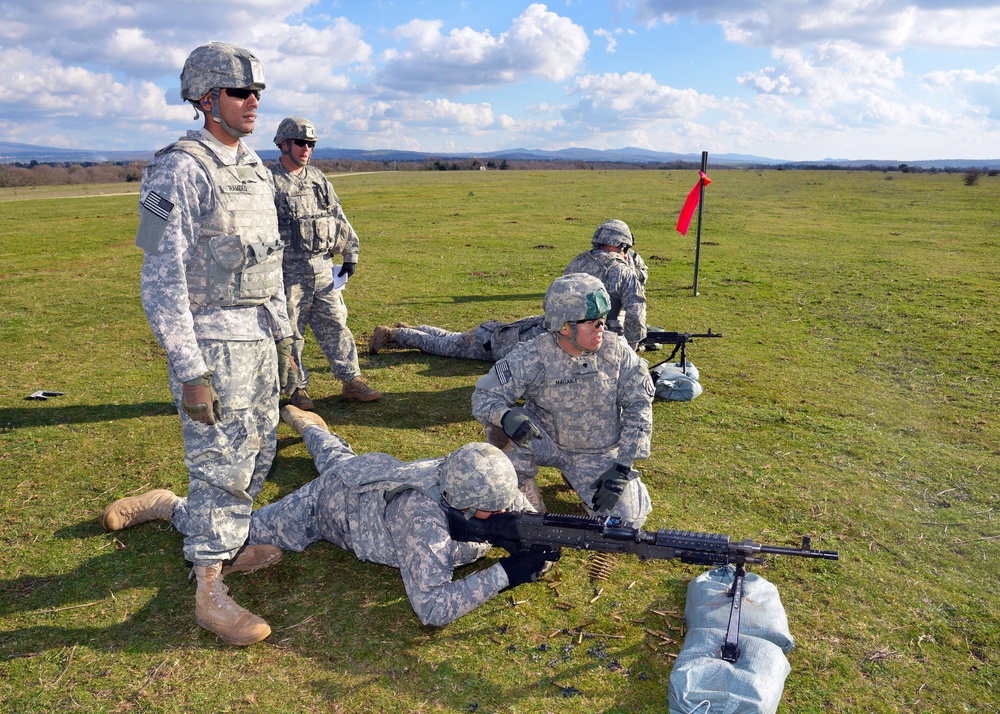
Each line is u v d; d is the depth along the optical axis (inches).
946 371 309.3
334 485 155.9
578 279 155.1
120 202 1391.5
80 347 330.3
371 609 142.9
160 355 318.7
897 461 217.9
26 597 144.9
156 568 155.8
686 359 323.9
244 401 137.1
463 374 299.0
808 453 222.8
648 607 144.4
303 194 234.5
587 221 948.6
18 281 495.8
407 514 135.9
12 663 126.0
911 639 136.4
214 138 134.1
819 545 169.5
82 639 132.7
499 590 135.3
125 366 302.2
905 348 345.1
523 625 138.6
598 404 161.6
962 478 206.7
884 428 244.7
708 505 188.2
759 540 170.6
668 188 1800.0
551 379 159.8
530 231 832.3
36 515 177.2
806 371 308.7
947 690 123.2
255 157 141.5
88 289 467.8
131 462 207.2
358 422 242.1
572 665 127.6
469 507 133.5
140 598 145.3
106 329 363.3
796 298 461.7
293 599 145.8
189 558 134.5
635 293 248.2
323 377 293.3
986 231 861.2
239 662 127.4
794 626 138.9
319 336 255.1
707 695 107.3
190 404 126.0
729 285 504.7
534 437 154.9
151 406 253.6
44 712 115.1
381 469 150.9
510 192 1660.9
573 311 151.6
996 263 605.6
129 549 162.9
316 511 159.5
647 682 123.8
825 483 202.4
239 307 136.9
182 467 204.1
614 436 167.2
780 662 116.7
